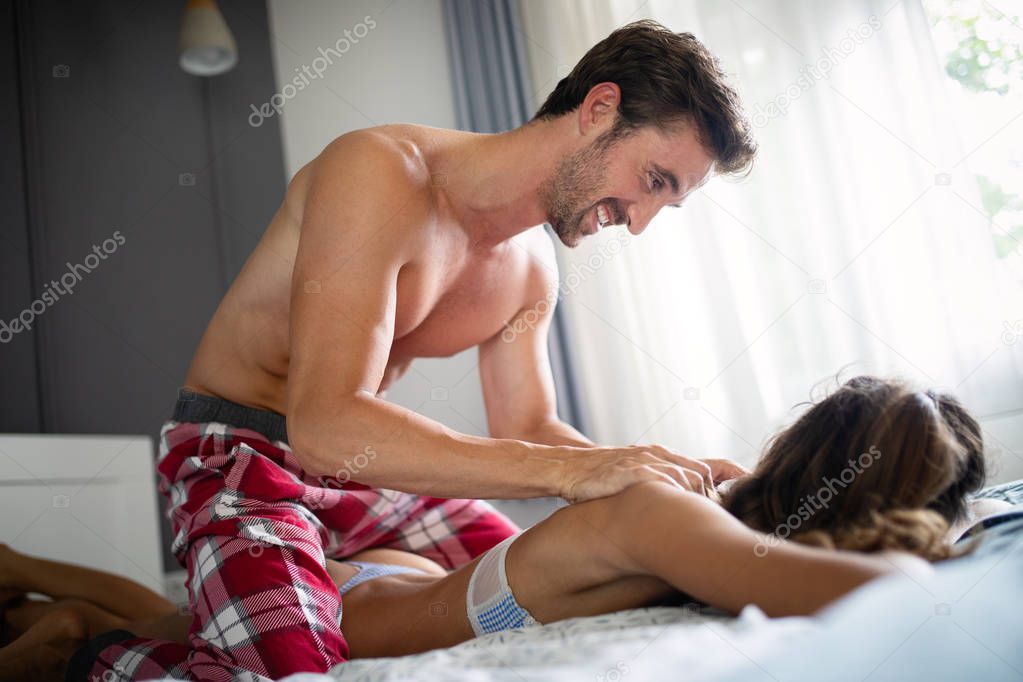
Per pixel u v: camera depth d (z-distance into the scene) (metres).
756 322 2.42
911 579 0.61
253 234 2.92
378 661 0.74
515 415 1.44
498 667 0.63
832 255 2.30
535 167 1.17
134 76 2.75
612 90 1.11
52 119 2.55
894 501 0.79
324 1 3.12
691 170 1.12
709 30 2.50
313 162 1.20
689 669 0.54
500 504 2.75
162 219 2.72
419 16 3.08
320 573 1.06
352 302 1.03
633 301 2.64
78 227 2.55
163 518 2.54
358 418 0.96
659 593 0.83
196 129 2.85
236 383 1.26
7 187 2.44
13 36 2.52
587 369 2.70
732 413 2.45
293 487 1.14
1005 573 0.62
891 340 2.20
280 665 0.95
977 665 0.53
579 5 2.78
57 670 1.33
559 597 0.86
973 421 0.87
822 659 0.54
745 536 0.70
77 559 2.05
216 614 1.01
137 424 2.57
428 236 1.15
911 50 2.20
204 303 2.77
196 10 2.59
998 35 2.12
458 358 2.95
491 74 2.90
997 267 2.09
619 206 1.17
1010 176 2.09
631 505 0.78
